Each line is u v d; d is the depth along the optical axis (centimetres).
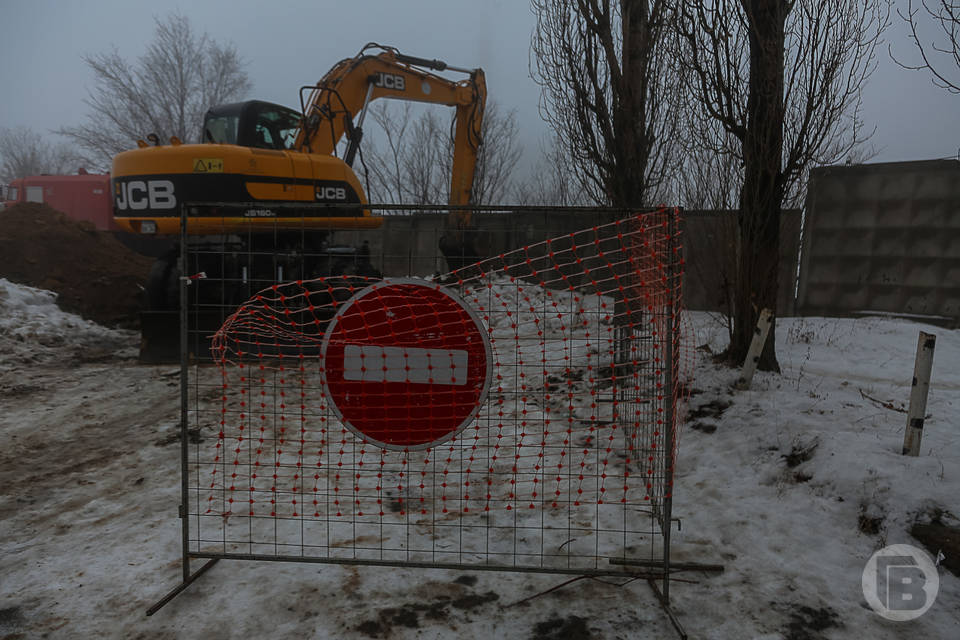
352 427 308
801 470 417
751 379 568
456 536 357
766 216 604
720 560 330
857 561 321
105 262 1270
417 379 305
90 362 873
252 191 844
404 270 1003
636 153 756
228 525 371
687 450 486
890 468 378
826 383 602
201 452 505
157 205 837
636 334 464
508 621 275
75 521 379
